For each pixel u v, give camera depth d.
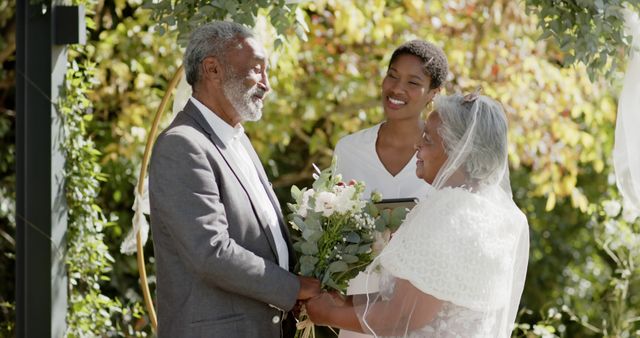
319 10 6.44
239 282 3.06
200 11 3.79
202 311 3.12
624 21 3.89
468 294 2.84
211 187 3.10
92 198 4.40
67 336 4.20
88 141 4.39
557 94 6.73
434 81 3.93
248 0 3.78
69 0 4.23
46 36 3.96
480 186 2.98
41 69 3.97
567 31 4.04
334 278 3.25
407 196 3.94
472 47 6.81
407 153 3.95
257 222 3.23
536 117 6.68
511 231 3.03
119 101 6.74
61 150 4.11
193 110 3.26
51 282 3.98
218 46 3.26
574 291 8.86
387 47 6.89
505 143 3.00
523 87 6.64
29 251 3.99
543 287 8.95
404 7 7.13
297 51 6.55
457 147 2.93
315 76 6.98
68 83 4.22
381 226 3.29
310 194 3.35
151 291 7.01
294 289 3.14
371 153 3.99
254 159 3.52
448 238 2.83
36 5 3.94
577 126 6.92
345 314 3.09
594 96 6.90
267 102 6.82
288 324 3.42
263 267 3.11
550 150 6.86
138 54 6.52
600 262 9.12
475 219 2.87
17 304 4.02
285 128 6.91
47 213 3.99
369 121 7.06
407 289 2.88
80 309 4.38
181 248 3.05
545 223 8.88
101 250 4.47
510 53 6.82
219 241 3.04
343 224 3.26
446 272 2.81
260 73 3.31
